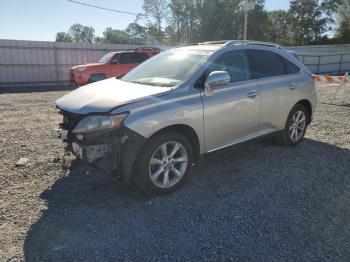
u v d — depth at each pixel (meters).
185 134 4.16
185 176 4.11
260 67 5.07
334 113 8.91
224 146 4.55
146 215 3.50
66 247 2.96
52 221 3.38
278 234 3.17
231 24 44.31
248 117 4.74
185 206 3.69
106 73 15.78
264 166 4.88
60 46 19.89
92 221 3.38
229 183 4.29
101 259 2.80
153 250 2.93
